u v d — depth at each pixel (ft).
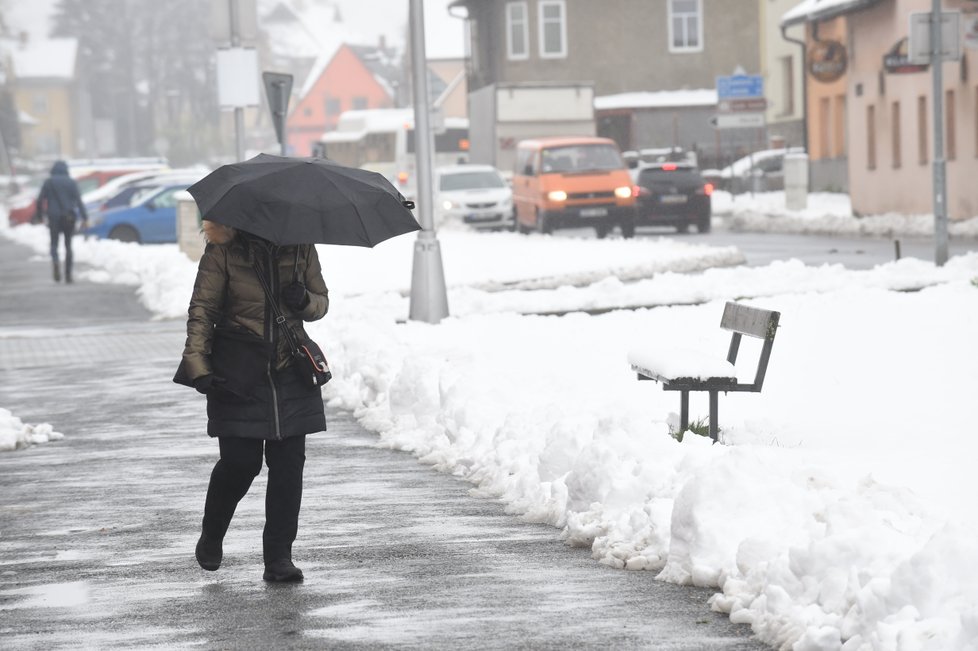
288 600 59.36
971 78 311.68
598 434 73.36
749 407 98.89
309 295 61.87
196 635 54.34
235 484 63.26
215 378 61.00
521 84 499.10
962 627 43.11
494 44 609.01
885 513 57.52
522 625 54.13
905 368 112.47
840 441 84.07
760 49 593.83
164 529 75.36
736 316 91.45
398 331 148.87
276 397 61.62
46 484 89.71
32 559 69.21
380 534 71.87
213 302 61.31
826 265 197.57
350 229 60.34
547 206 334.03
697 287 186.70
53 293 251.80
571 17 595.47
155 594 61.21
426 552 67.46
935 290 163.53
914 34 202.49
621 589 59.06
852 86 386.93
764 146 556.10
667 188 356.38
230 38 224.12
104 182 518.37
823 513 58.80
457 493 82.48
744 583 55.16
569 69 596.70
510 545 68.33
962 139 317.83
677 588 58.80
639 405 100.07
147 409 121.60
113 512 80.33
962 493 67.41
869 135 378.12
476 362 112.16
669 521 63.16
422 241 163.02
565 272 221.46
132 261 284.00
